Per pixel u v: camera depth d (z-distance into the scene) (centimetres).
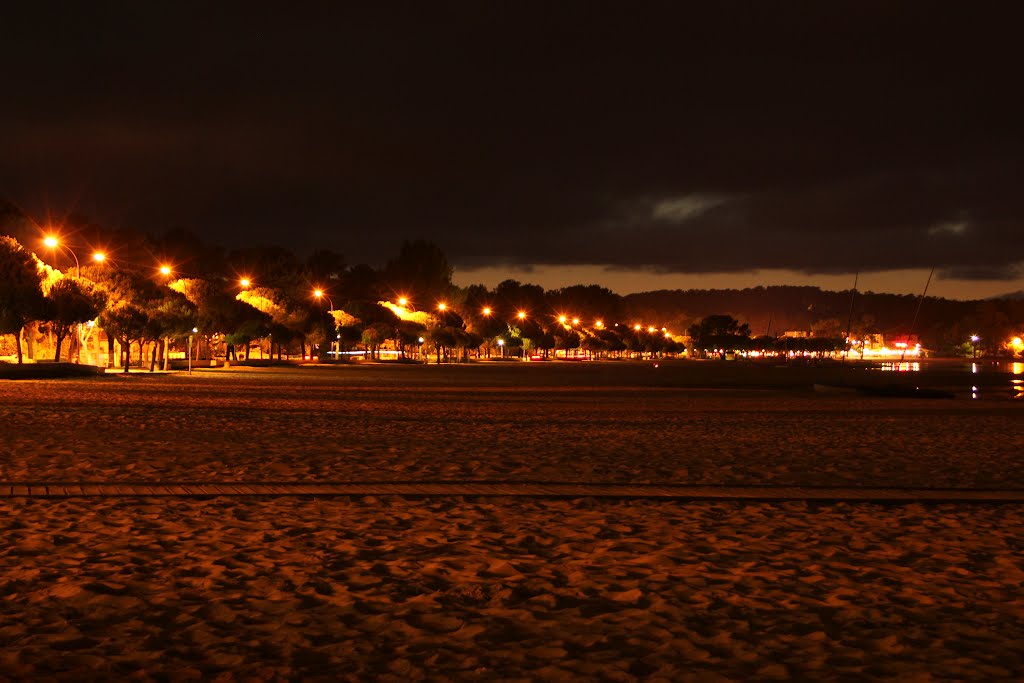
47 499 1270
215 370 7488
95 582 823
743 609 766
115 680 586
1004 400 4694
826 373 10331
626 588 833
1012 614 756
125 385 4638
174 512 1186
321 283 15600
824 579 873
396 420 2798
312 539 1029
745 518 1212
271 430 2362
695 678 602
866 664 630
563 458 1853
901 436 2466
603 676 605
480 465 1714
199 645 659
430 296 15775
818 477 1619
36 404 3123
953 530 1139
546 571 895
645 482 1525
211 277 12512
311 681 590
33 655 631
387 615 738
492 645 668
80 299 5650
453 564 920
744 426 2762
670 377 8275
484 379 6931
